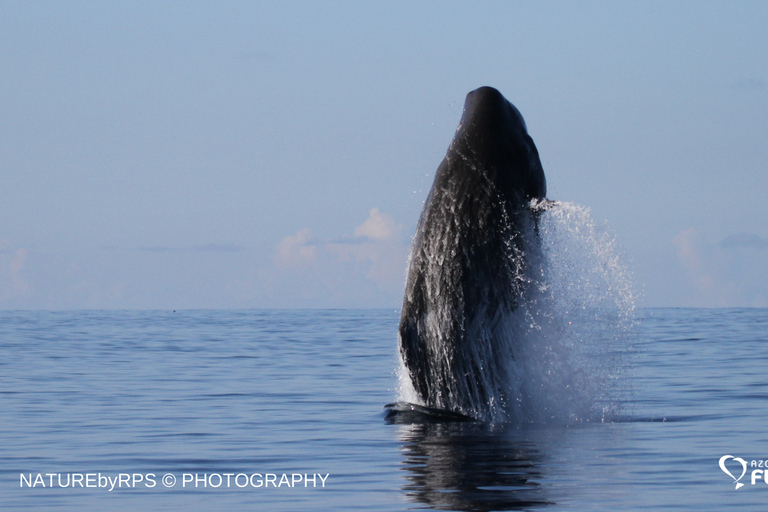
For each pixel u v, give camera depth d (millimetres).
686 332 104500
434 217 32625
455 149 32844
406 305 33375
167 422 35969
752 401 41094
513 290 32688
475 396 33062
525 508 20922
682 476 24469
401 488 23266
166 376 55344
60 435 32875
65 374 56844
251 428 34219
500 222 32062
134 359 69375
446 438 30281
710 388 46219
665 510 20828
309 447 29766
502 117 32750
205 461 27672
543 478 24141
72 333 113188
